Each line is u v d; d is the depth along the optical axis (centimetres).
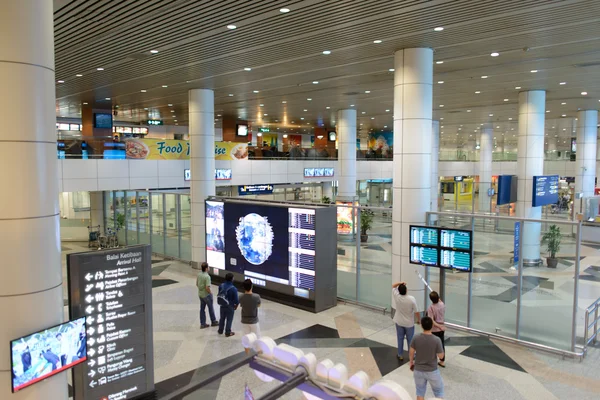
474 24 841
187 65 1220
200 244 1609
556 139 4553
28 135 480
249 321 862
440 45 1002
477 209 3058
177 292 1309
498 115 2570
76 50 1052
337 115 2650
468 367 812
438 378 616
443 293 982
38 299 495
